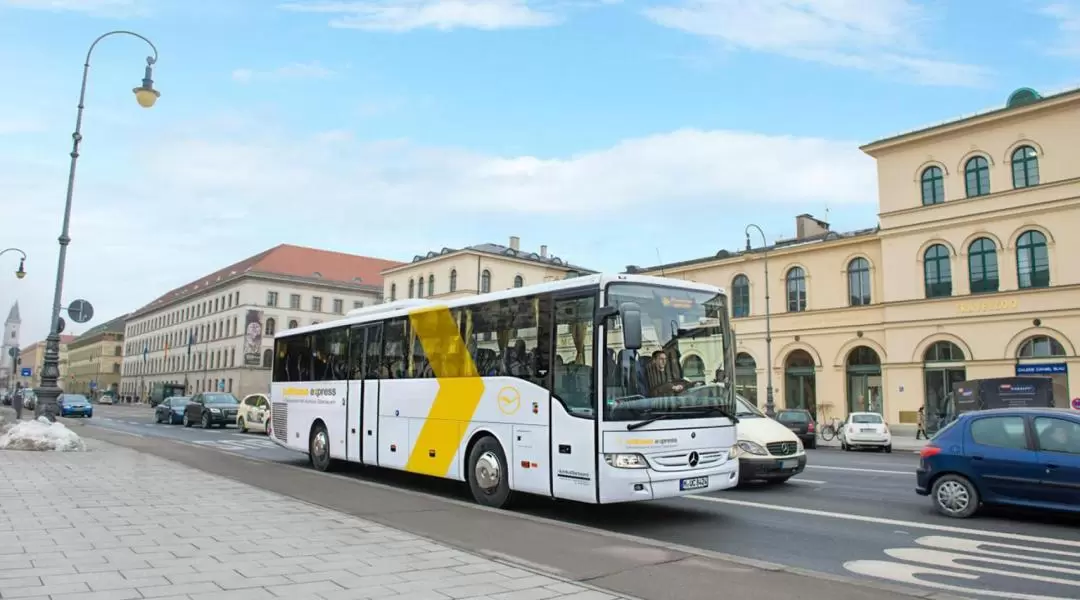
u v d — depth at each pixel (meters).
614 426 9.00
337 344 15.21
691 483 9.44
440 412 11.91
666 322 9.79
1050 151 30.06
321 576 6.01
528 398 10.16
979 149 32.09
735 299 41.62
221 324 89.06
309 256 90.75
